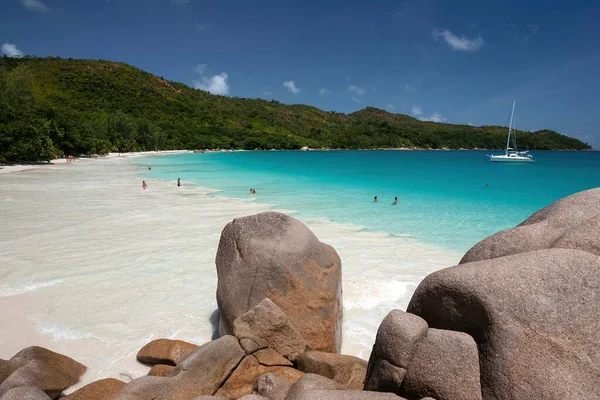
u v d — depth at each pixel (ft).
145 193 78.18
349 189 91.56
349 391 11.51
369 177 126.82
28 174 110.01
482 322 11.14
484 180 121.08
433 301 12.60
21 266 33.65
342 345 22.12
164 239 42.73
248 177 119.34
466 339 11.10
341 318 21.91
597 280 10.66
